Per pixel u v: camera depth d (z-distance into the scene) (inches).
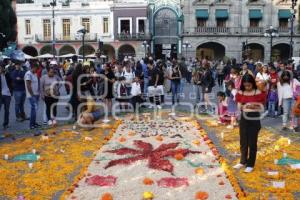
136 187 267.1
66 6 1983.3
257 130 297.1
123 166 313.9
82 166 316.2
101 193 256.7
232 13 1814.7
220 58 1831.9
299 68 883.4
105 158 337.4
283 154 347.6
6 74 559.8
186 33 1828.2
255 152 298.2
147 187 266.8
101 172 300.0
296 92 462.3
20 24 2020.2
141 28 1950.1
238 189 256.4
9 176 292.0
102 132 447.8
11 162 327.9
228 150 366.6
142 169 306.3
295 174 295.0
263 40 1802.4
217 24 1835.6
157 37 1984.5
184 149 359.3
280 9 1802.4
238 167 307.7
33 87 469.4
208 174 292.5
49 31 2014.0
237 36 1802.4
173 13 1961.1
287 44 1820.9
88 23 1984.5
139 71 698.2
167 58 1622.8
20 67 521.0
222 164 313.9
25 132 450.6
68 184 275.4
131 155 346.0
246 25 1817.2
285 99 455.2
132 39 1935.3
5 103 472.7
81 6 1973.4
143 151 356.5
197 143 386.0
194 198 246.2
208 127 478.0
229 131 450.6
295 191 261.7
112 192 258.2
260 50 1882.4
